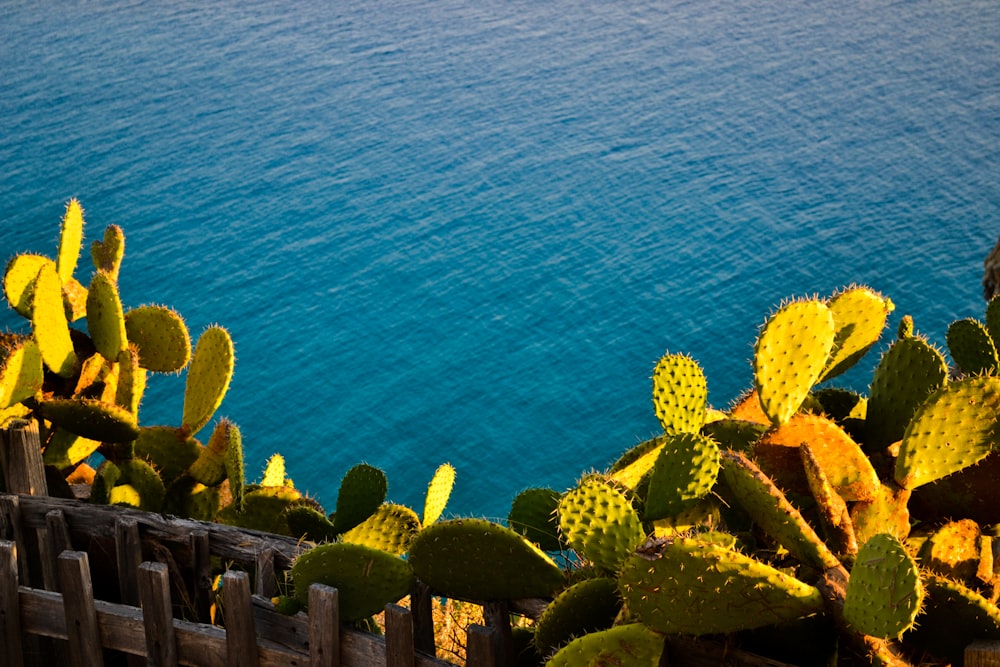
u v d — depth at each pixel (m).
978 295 48.84
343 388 44.09
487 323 49.34
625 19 96.12
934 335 46.09
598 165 66.44
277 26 96.56
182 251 56.50
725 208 59.44
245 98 78.94
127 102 77.44
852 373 36.28
